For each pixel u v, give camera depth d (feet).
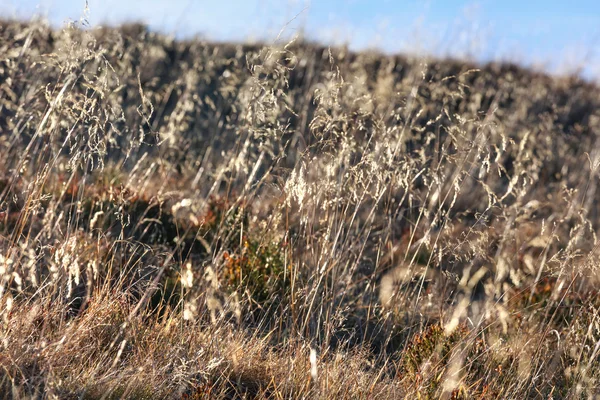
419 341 31.12
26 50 42.04
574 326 30.86
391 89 56.59
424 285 39.88
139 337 26.89
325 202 31.76
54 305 26.35
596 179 66.08
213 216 43.98
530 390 28.99
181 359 24.04
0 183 37.58
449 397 24.99
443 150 34.45
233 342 27.48
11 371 22.12
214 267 31.63
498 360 30.27
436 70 99.86
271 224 36.04
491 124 34.96
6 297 25.07
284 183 33.04
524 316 32.76
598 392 28.53
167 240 41.09
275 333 31.96
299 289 30.68
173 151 58.85
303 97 75.15
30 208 27.17
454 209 56.03
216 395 24.56
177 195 46.65
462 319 34.88
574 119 111.75
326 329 29.04
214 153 66.33
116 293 28.12
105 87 28.55
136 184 47.29
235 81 64.80
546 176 78.23
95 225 36.40
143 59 80.53
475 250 31.53
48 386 20.98
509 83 112.27
